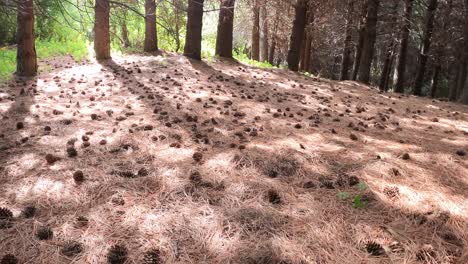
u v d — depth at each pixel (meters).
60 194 3.49
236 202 3.42
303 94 9.15
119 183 3.67
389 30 19.50
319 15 18.22
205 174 3.91
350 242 2.90
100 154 4.38
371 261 2.68
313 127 5.80
